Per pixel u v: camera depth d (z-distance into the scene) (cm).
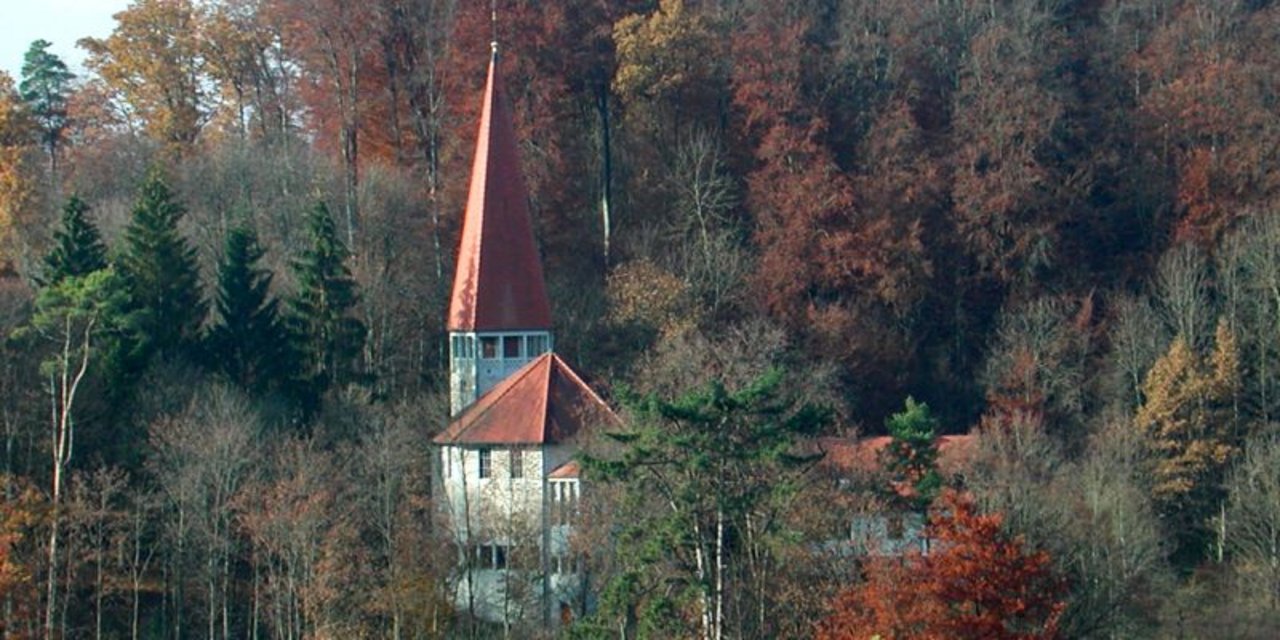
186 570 11888
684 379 13225
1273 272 16575
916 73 19488
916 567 9362
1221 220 17962
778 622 9775
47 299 12275
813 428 9600
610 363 15888
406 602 11675
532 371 13812
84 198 16200
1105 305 17688
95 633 11712
